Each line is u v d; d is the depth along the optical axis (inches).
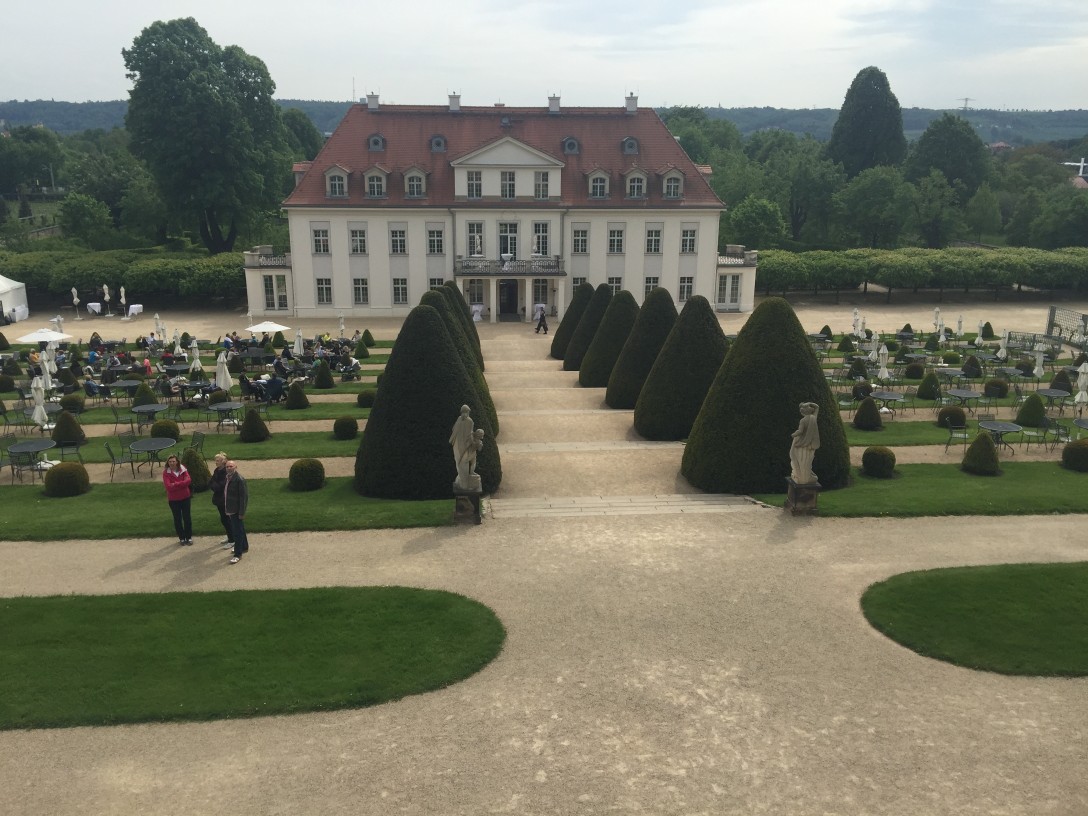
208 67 3223.4
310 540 810.2
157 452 1192.8
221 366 1509.6
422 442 955.3
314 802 450.3
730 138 6796.3
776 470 964.0
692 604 669.9
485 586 703.7
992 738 503.2
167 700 540.1
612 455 1153.4
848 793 454.6
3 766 481.7
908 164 5017.2
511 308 2960.1
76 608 661.3
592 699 542.9
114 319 2834.6
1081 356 1849.2
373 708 535.2
